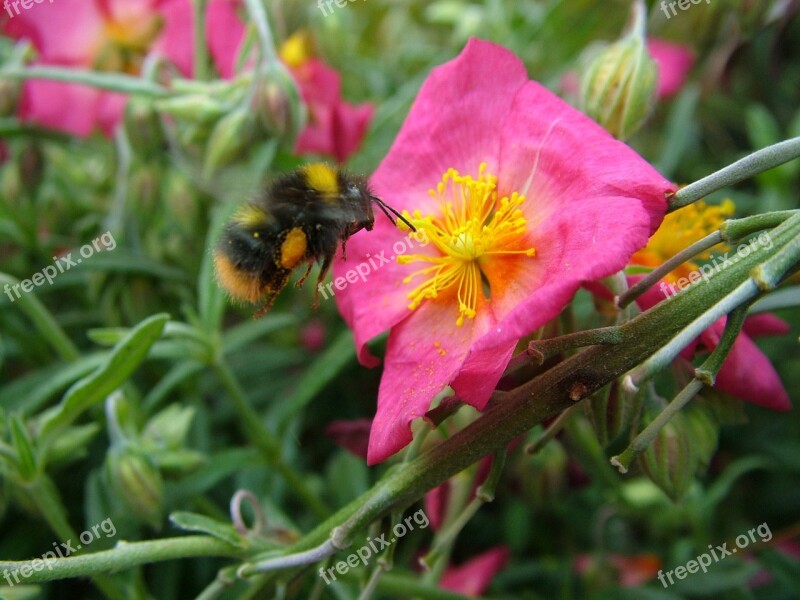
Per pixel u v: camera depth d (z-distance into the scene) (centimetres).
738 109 13
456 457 6
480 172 7
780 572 9
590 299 8
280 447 9
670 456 6
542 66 12
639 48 7
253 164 9
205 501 9
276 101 9
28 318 11
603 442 6
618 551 10
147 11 11
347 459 10
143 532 9
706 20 11
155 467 8
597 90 7
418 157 7
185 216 10
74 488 10
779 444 11
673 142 11
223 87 9
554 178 6
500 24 11
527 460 9
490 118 7
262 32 9
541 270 6
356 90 13
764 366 6
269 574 6
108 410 8
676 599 9
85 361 9
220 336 10
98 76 9
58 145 12
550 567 10
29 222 10
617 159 6
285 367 11
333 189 7
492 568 10
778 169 11
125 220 10
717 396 7
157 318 7
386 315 7
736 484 11
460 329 6
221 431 11
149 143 9
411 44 14
